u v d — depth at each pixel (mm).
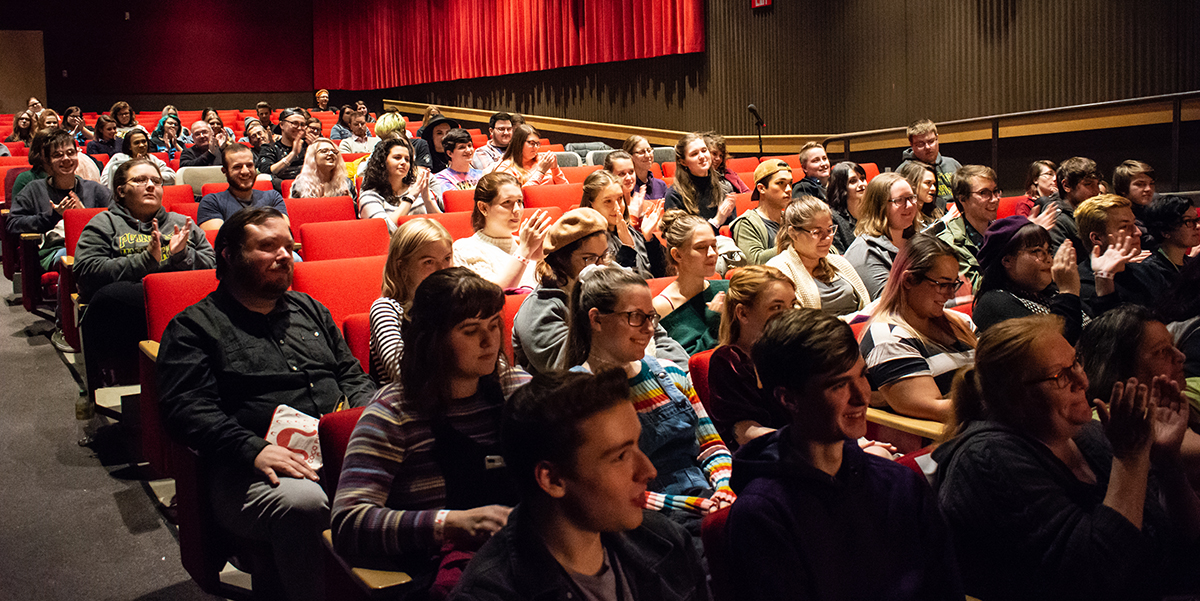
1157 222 3955
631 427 1374
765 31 9188
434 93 15375
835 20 8836
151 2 17281
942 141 8023
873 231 4285
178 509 2650
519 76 13055
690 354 3242
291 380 2693
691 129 10055
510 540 1413
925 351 2791
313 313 2859
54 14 16734
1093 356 2312
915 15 8281
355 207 5977
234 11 17703
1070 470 1854
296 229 5465
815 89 9000
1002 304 3096
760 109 9320
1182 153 6535
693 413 2389
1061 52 7426
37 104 11664
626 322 2301
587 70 11625
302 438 2498
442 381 1915
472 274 1948
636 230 4637
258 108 12727
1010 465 1798
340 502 1843
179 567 2848
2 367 4926
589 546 1427
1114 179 5328
